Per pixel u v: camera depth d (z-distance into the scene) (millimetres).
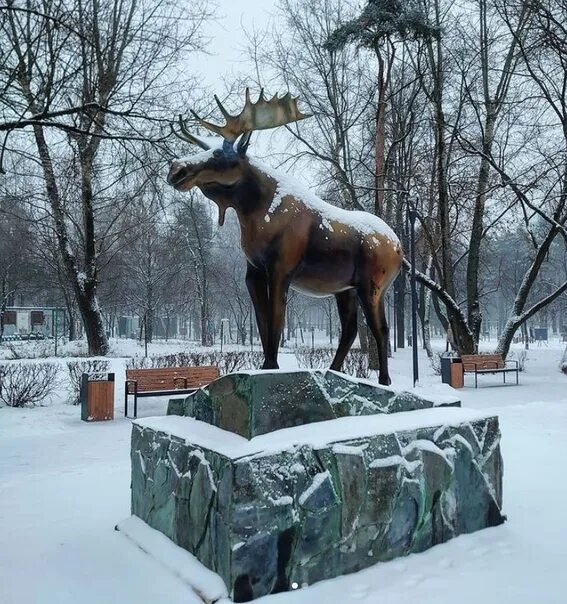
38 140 13703
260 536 3088
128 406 11141
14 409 10477
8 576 3490
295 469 3275
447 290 18625
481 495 4242
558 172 17266
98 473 6160
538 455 6613
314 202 4273
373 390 4102
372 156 19906
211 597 3025
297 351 18391
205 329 35938
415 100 20391
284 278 4043
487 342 43438
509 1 21453
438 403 4543
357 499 3492
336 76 19625
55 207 15930
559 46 14953
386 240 4508
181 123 4281
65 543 4027
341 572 3400
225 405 3713
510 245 44031
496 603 3113
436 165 20203
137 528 4086
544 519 4465
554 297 17688
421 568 3547
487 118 18094
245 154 4066
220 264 43312
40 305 43000
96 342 18109
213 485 3264
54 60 9438
